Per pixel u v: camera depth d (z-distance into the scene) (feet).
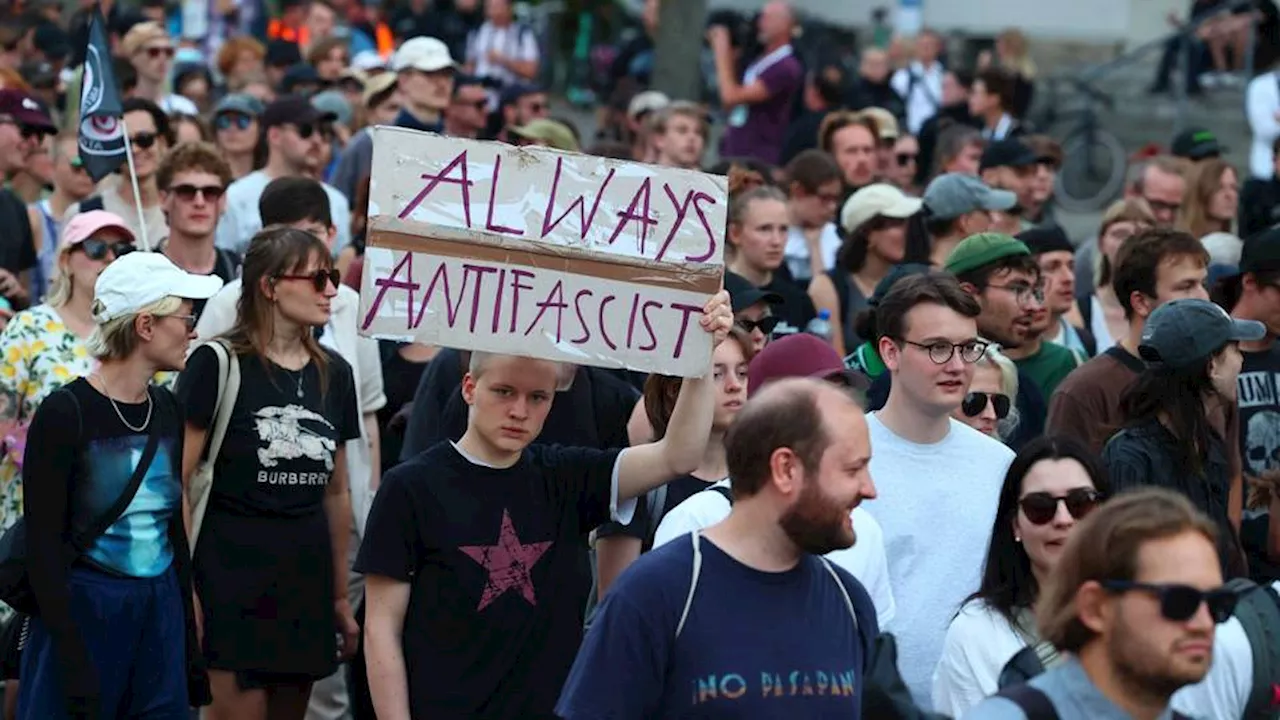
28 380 29.63
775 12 61.26
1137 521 15.07
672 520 21.62
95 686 24.58
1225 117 82.17
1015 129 58.49
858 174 48.49
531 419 21.90
